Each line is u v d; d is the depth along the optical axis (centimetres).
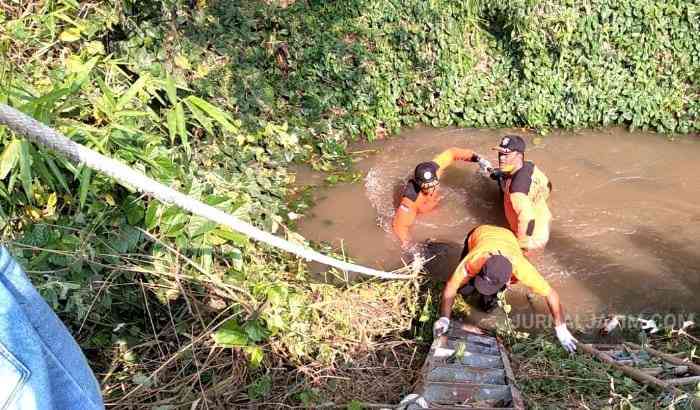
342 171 755
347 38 819
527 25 784
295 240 605
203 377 446
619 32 773
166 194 194
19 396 152
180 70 664
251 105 745
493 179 656
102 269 461
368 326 517
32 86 489
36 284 415
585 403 415
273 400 433
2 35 505
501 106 830
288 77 803
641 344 497
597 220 652
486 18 823
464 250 543
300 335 477
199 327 471
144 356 456
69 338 174
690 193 688
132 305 476
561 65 795
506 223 654
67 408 169
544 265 596
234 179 638
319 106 805
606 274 584
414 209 645
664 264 592
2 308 153
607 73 791
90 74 525
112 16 589
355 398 440
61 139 171
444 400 410
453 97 831
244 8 782
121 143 461
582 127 821
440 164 659
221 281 487
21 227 457
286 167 754
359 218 673
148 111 550
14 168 409
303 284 548
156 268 466
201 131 680
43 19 523
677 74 784
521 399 405
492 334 524
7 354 151
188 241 468
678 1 752
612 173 728
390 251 622
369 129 820
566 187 705
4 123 162
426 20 804
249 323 443
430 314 534
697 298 553
